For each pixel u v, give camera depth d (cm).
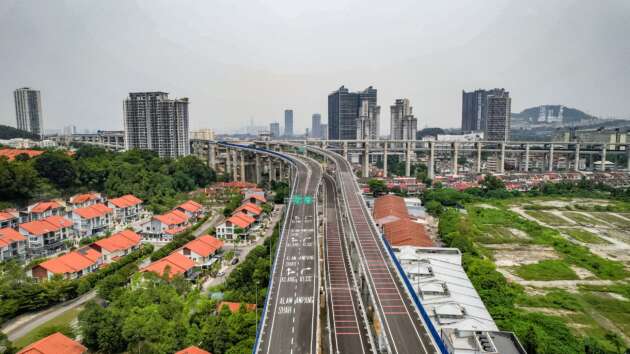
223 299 13288
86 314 11000
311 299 12406
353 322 12094
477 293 13438
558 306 14138
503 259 19012
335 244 19200
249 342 10256
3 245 16188
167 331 10594
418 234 19112
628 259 19338
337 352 10506
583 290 15662
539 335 11112
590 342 11144
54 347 9638
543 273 17162
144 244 18888
